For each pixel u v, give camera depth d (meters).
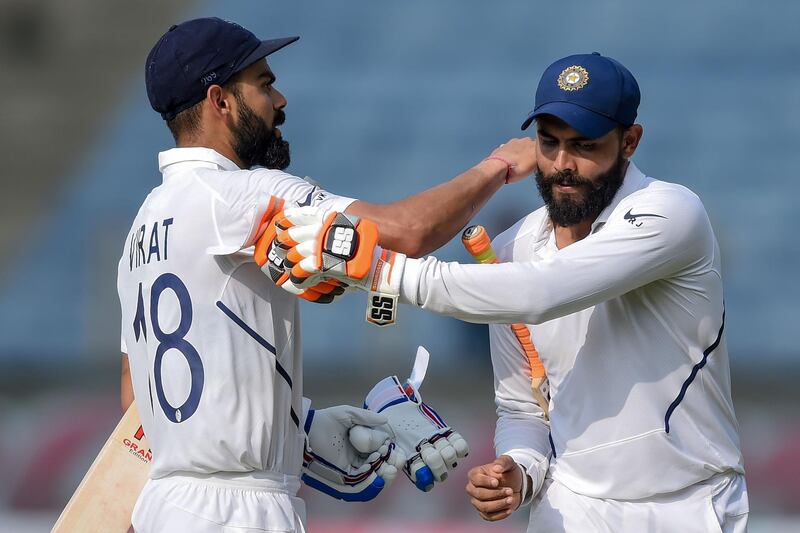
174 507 9.09
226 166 9.53
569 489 9.68
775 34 45.59
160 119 47.62
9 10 53.03
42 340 37.06
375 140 42.97
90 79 51.19
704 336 9.30
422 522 19.42
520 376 10.37
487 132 42.56
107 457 10.21
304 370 30.25
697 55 45.09
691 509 9.33
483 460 20.86
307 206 8.76
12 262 41.03
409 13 49.78
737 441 9.67
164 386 9.20
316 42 48.56
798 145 40.66
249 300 9.14
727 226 37.66
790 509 19.52
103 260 40.75
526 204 33.78
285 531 9.20
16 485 22.20
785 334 34.50
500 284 8.70
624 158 9.38
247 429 9.05
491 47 46.94
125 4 53.69
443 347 30.28
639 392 9.30
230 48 9.54
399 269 8.68
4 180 45.84
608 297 8.95
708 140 41.25
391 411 10.77
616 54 45.62
